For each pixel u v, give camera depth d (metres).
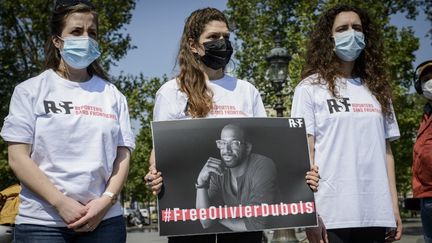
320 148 4.03
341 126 3.99
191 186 3.60
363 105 4.09
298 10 19.95
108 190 3.59
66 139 3.54
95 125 3.63
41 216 3.43
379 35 4.50
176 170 3.62
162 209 3.55
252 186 3.65
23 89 3.59
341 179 3.91
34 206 3.45
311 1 19.70
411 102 21.86
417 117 20.89
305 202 3.69
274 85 12.38
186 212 3.57
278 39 12.87
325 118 4.03
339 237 3.89
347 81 4.21
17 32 23.16
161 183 3.58
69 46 3.72
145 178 3.69
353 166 3.92
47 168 3.50
